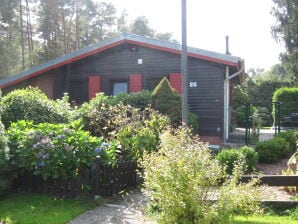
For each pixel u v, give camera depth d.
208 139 13.63
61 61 15.28
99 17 42.38
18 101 9.34
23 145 6.75
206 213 3.86
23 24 36.00
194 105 13.88
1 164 6.43
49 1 35.16
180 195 3.91
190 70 13.96
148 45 14.30
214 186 4.07
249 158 8.74
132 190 7.35
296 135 11.89
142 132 8.05
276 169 9.34
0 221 5.42
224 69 13.71
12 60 35.44
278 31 30.62
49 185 6.77
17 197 6.68
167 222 3.95
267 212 5.74
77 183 6.56
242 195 4.02
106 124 9.89
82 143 6.78
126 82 15.24
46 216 5.57
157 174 4.02
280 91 23.86
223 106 13.62
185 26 7.94
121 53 15.07
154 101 11.67
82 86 15.59
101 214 5.77
